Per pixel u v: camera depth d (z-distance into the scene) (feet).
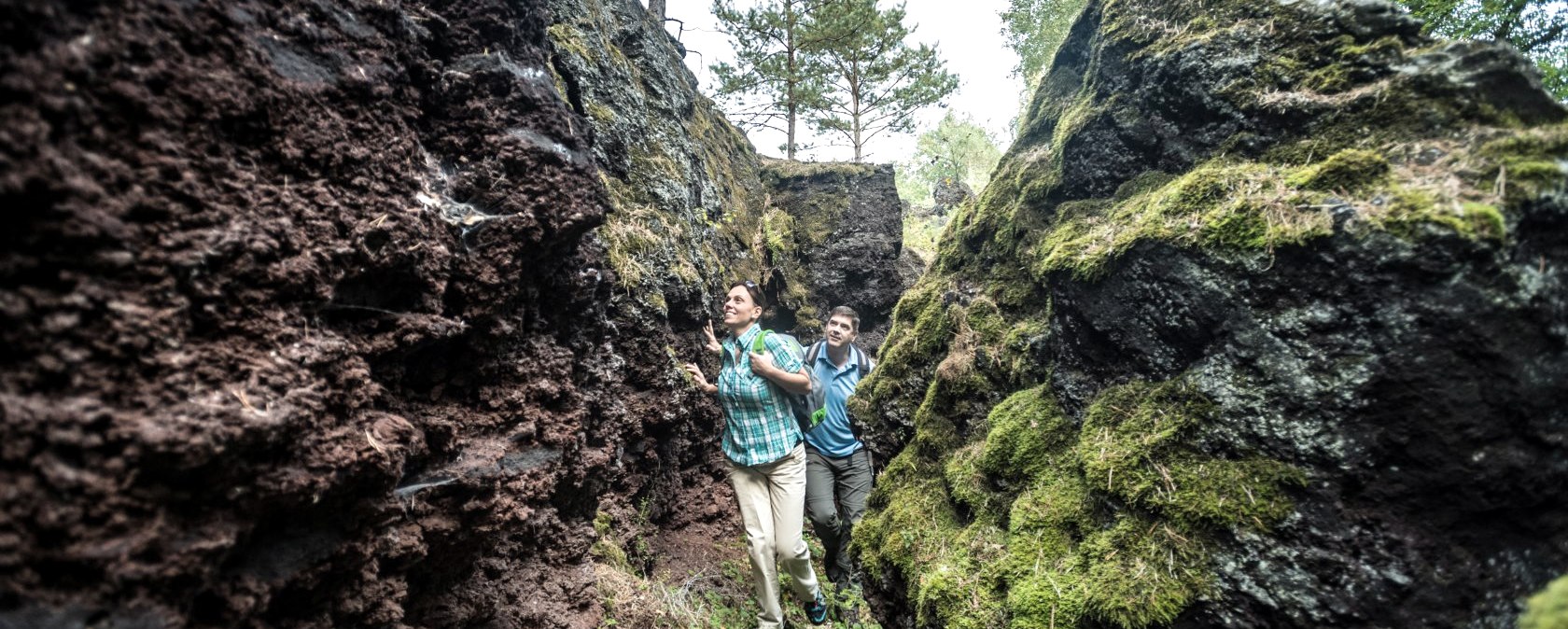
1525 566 5.45
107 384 3.77
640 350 14.82
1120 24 9.39
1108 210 8.83
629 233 15.76
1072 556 7.17
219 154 4.54
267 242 4.67
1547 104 6.12
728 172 28.12
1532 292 5.22
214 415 4.11
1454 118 6.15
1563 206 5.25
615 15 21.97
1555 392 5.27
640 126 19.08
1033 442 8.56
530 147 7.30
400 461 5.79
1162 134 8.52
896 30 42.42
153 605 3.98
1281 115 7.20
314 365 4.99
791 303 28.25
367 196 5.70
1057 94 11.49
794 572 13.50
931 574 8.57
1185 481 6.55
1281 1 7.80
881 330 30.78
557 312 8.91
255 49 4.80
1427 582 5.40
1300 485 5.95
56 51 3.62
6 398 3.37
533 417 8.07
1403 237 5.55
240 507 4.45
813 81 43.47
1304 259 6.15
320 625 5.47
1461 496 5.37
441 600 7.44
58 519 3.53
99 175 3.80
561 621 9.14
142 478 3.88
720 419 19.20
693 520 17.93
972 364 10.37
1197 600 6.16
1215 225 6.77
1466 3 10.58
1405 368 5.50
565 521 9.95
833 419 15.52
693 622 12.61
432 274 6.30
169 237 4.12
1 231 3.45
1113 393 7.69
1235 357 6.52
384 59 6.09
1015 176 11.44
